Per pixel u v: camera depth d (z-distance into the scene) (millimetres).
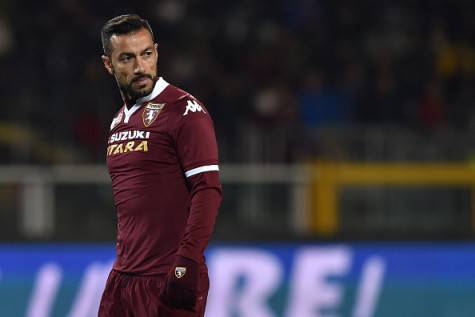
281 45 47156
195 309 14406
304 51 47344
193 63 45312
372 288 27891
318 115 43906
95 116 40844
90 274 27188
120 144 14625
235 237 27719
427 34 49375
